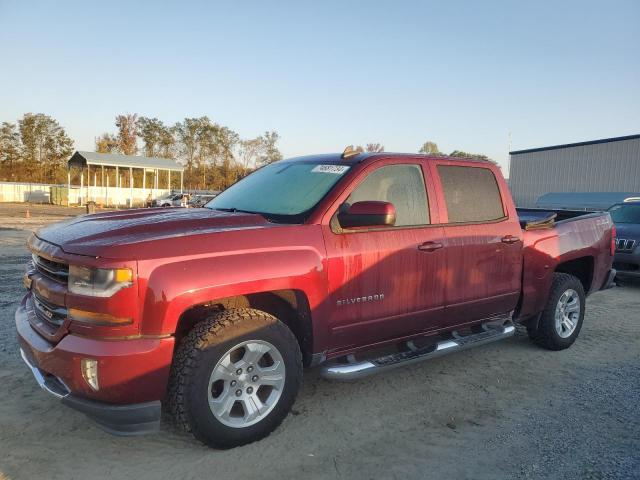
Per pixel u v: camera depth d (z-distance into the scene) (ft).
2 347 17.13
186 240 10.59
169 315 10.03
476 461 11.18
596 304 27.78
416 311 14.03
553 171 135.33
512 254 16.57
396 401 14.25
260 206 13.82
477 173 16.24
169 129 240.53
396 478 10.46
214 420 10.75
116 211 13.96
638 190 116.47
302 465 10.81
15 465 10.46
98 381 9.69
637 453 11.60
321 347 12.43
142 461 10.77
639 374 16.78
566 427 12.88
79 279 9.98
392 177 14.01
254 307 12.36
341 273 12.38
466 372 16.69
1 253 40.04
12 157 230.48
